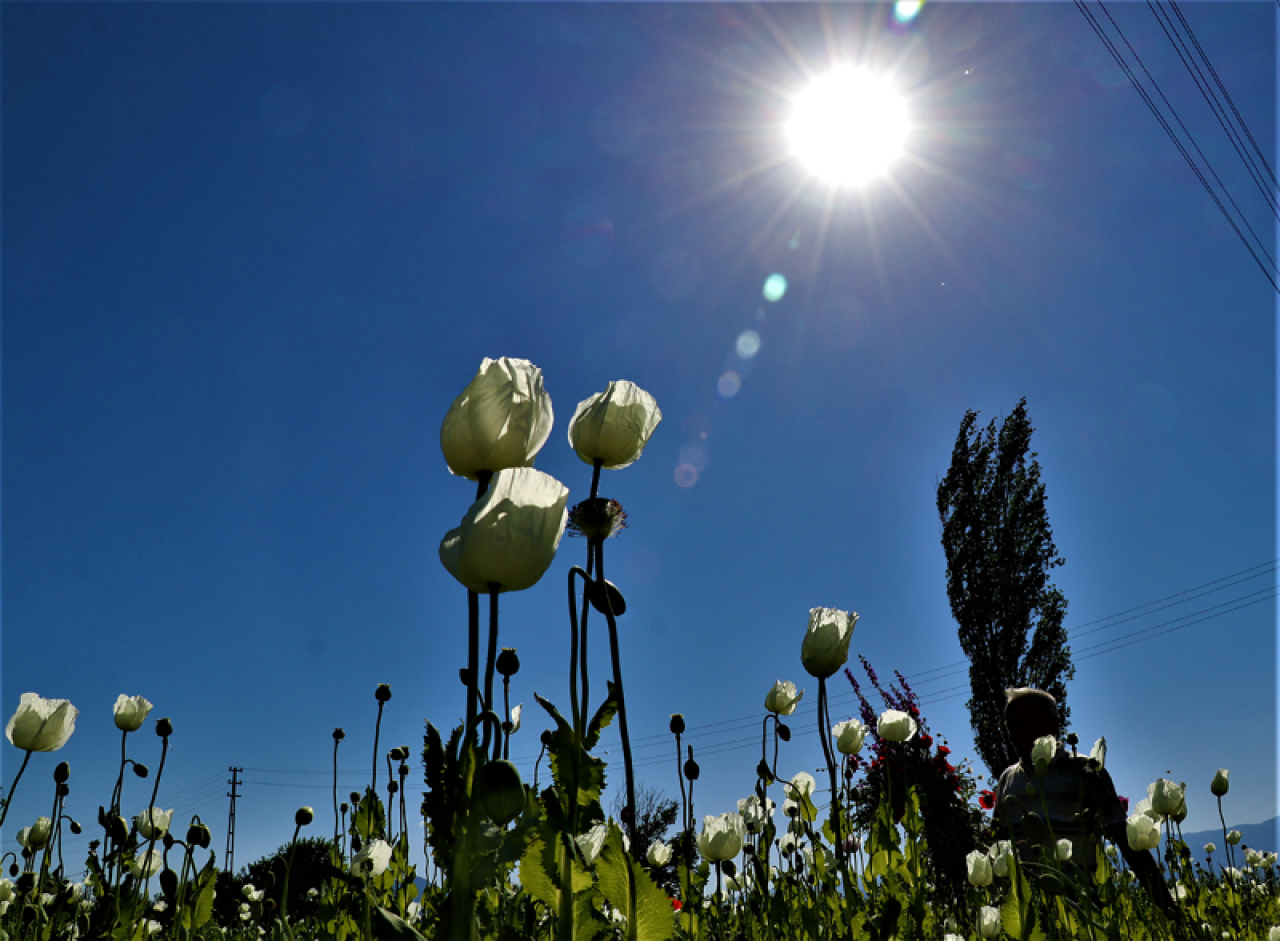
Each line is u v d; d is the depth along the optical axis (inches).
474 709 48.8
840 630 105.7
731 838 124.9
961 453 737.6
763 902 124.3
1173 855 181.5
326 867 87.1
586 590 59.0
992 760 652.1
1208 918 172.6
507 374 61.5
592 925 56.6
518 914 65.9
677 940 100.4
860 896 108.1
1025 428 714.8
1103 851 151.9
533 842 55.4
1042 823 130.5
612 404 79.5
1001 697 658.2
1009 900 109.6
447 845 48.7
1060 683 647.8
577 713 56.7
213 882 115.0
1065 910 118.9
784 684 142.7
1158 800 176.9
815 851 131.7
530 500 51.6
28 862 146.5
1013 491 704.4
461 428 60.2
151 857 133.6
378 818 117.3
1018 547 689.0
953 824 256.7
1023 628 665.0
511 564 50.1
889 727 146.1
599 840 64.0
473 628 50.8
